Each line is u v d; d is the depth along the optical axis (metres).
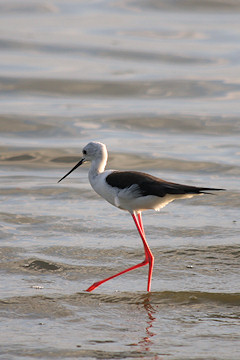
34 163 16.53
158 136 18.69
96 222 12.12
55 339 7.37
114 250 10.66
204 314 8.24
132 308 8.43
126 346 7.21
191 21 31.05
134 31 29.23
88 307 8.41
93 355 6.96
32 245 10.73
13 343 7.22
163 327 7.80
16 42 26.97
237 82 23.23
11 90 22.12
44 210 12.75
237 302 8.62
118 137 18.48
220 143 18.03
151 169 15.95
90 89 22.45
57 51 26.28
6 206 12.92
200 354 6.99
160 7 33.06
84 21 30.53
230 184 14.62
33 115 19.88
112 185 9.68
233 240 11.10
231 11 32.78
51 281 9.32
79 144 17.88
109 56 25.97
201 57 26.02
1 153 17.12
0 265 9.81
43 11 32.12
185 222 12.17
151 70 24.50
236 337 7.50
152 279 9.52
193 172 15.66
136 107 20.98
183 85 22.92
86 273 9.70
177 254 10.50
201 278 9.52
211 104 21.34
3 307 8.27
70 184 14.77
